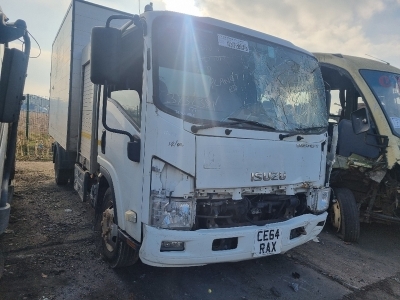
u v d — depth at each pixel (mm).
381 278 4344
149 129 2967
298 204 3797
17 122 2898
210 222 3156
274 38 3982
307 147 3762
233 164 3145
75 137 6059
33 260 4051
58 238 4758
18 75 2203
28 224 5238
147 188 2963
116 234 3703
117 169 3637
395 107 5625
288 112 3783
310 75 4215
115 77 2928
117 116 3746
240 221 3365
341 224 5582
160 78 3000
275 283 3971
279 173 3475
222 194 3178
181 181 2934
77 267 3959
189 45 3232
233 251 3135
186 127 2943
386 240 5852
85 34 6012
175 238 2881
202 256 2992
